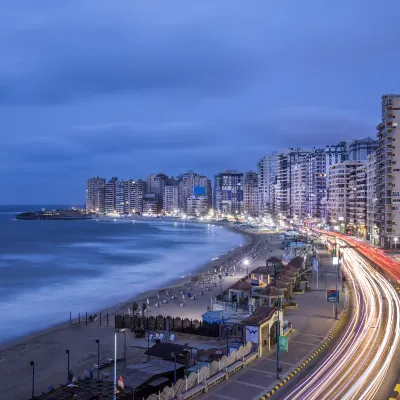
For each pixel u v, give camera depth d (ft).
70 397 108.88
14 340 192.34
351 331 170.71
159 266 423.64
